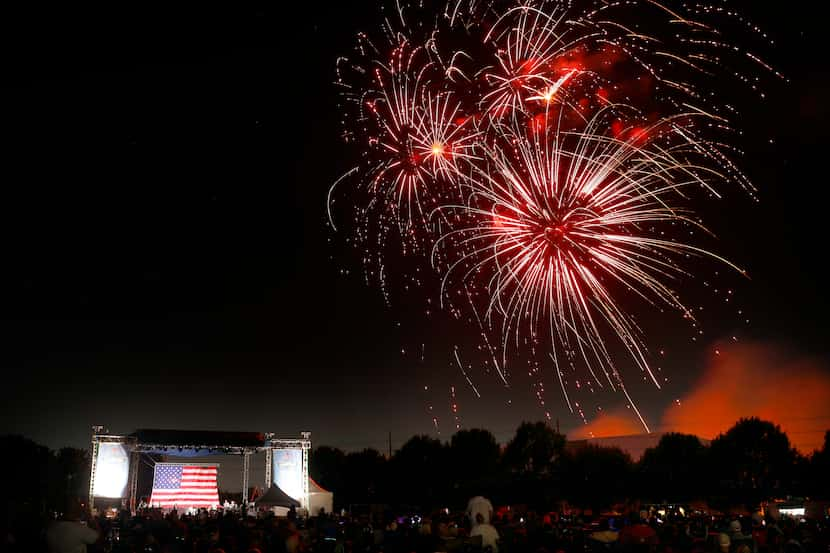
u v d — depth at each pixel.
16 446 69.94
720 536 14.73
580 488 65.81
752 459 70.88
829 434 72.25
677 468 69.94
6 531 15.35
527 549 12.60
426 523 14.73
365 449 89.75
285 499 36.47
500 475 79.56
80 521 11.84
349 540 15.31
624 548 12.19
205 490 39.03
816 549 15.36
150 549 17.58
